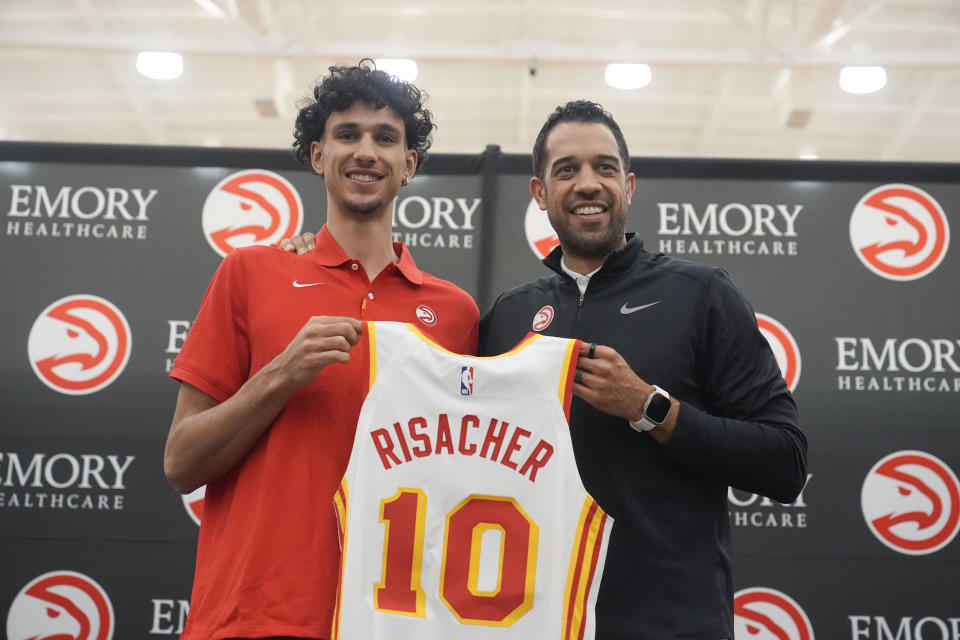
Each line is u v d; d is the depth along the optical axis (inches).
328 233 83.8
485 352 86.5
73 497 117.5
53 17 251.3
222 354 78.0
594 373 71.4
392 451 70.4
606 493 74.6
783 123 240.1
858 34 250.4
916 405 121.0
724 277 80.7
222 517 75.4
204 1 204.2
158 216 125.7
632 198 127.3
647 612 70.9
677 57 207.8
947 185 126.6
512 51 206.4
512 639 67.7
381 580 68.4
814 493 118.5
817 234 125.9
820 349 122.7
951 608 115.4
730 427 72.7
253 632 67.9
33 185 125.5
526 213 126.8
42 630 114.1
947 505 118.2
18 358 121.0
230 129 312.7
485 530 69.6
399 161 83.4
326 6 241.3
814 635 115.2
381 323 72.8
